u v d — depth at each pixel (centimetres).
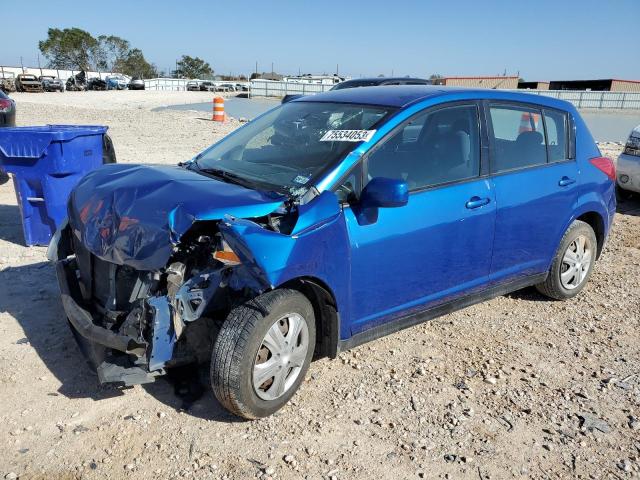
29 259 577
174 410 348
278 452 316
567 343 452
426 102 406
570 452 326
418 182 396
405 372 400
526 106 473
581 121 526
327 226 340
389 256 376
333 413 351
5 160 582
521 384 391
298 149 394
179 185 354
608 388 390
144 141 1408
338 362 408
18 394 356
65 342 418
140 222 331
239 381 317
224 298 341
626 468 314
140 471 298
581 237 521
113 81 5978
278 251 314
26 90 4812
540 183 469
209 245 330
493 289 461
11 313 458
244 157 413
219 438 325
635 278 598
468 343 446
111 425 332
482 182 429
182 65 11494
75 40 9538
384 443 327
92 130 603
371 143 373
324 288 350
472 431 340
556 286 515
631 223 816
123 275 356
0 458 303
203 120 2036
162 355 322
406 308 402
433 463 313
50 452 309
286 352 339
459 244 416
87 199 382
